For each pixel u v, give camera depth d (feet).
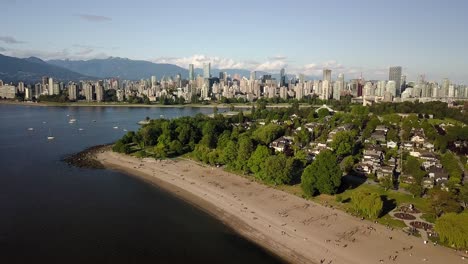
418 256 390.01
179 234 451.12
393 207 519.60
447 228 406.21
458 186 572.10
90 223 476.13
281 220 483.10
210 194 587.27
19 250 401.49
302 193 580.30
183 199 572.10
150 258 393.09
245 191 595.47
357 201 496.23
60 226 464.24
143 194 594.24
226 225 478.18
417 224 463.83
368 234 439.63
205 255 402.31
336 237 434.30
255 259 395.75
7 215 492.95
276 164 610.65
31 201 549.13
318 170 568.82
